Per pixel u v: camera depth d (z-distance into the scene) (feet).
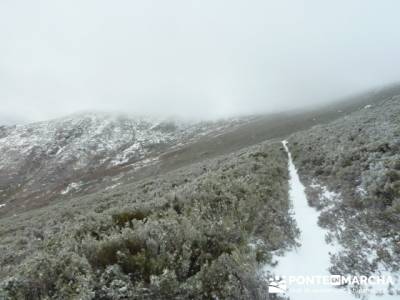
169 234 17.12
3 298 12.70
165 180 73.51
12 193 411.34
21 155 581.94
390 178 23.32
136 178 261.85
